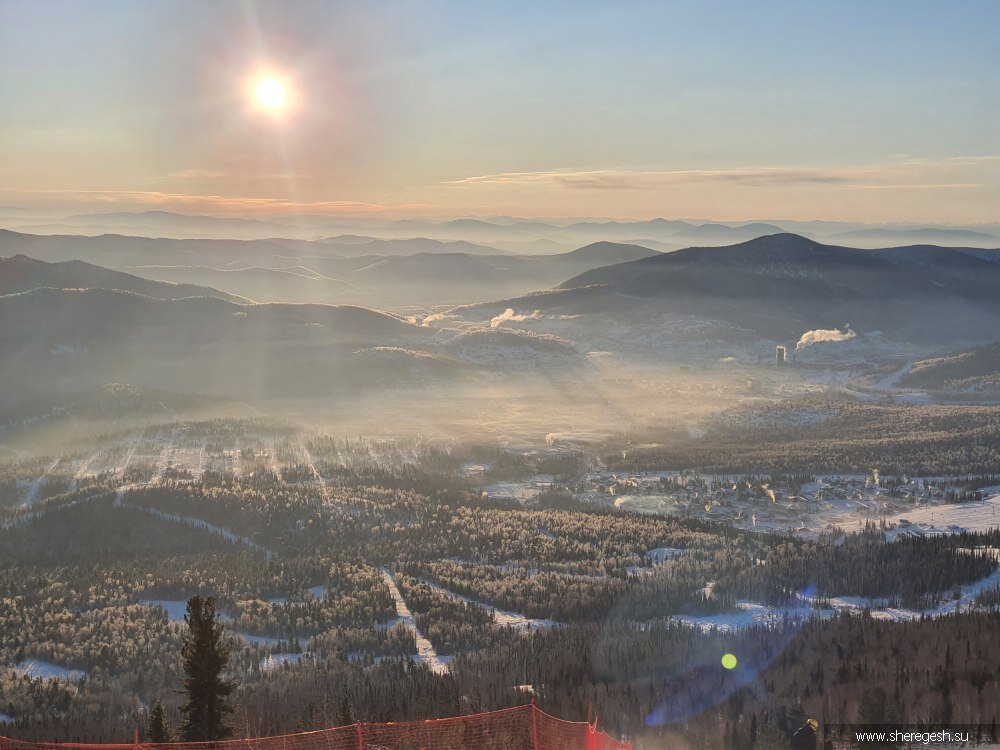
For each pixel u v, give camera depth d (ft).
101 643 493.77
